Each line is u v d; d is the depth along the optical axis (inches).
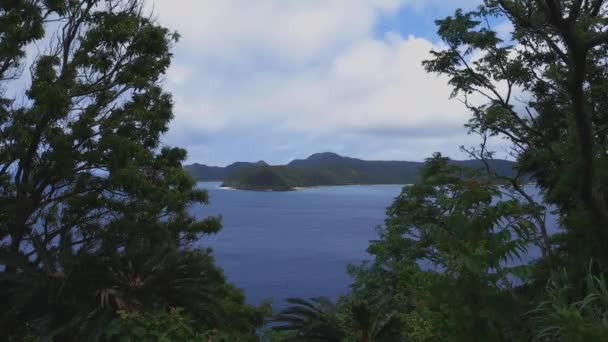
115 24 563.2
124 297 295.9
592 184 211.2
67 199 578.6
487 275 161.3
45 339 272.8
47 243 521.0
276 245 7239.2
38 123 532.1
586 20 474.3
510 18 384.2
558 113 673.0
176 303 320.5
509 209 165.8
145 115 598.5
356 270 668.1
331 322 277.4
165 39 609.3
